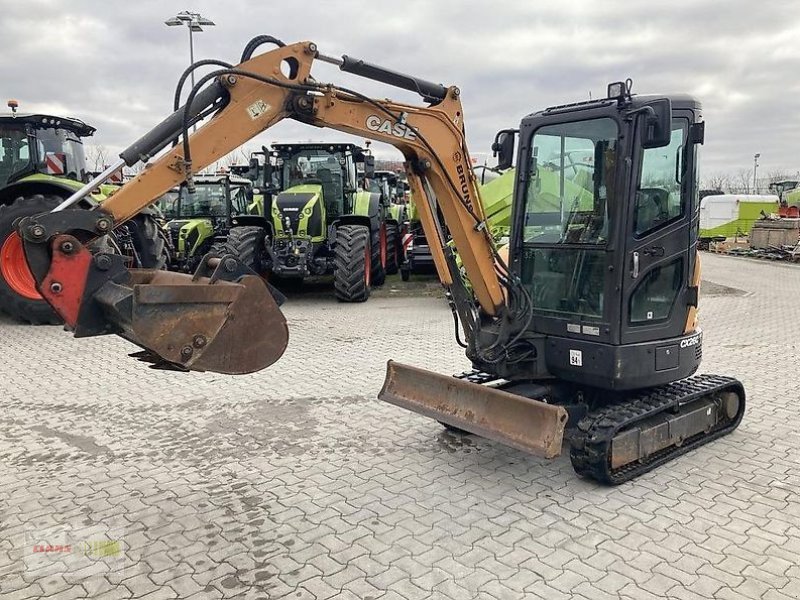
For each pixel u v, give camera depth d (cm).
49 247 341
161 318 329
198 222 1455
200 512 411
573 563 351
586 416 456
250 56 389
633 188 435
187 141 365
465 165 464
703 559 354
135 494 436
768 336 929
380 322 1033
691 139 466
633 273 443
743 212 3011
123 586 334
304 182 1288
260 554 362
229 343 349
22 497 432
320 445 520
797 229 2391
